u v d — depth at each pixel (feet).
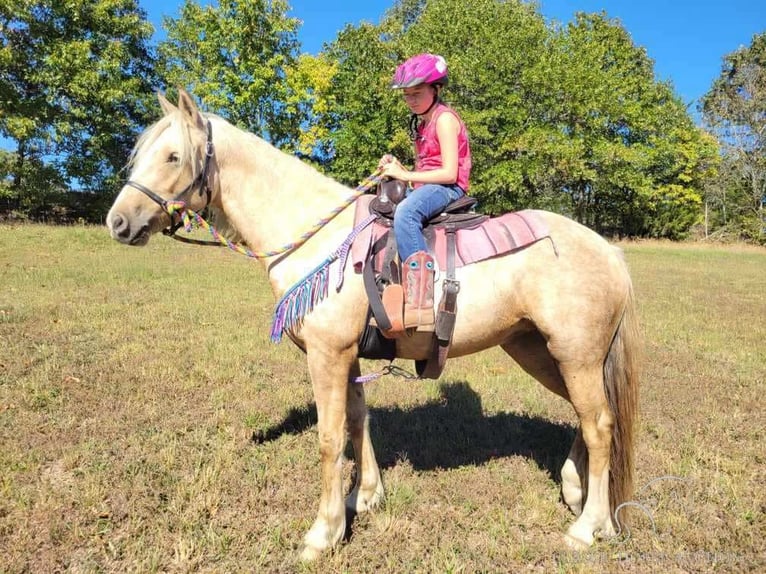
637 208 103.40
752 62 112.78
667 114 94.99
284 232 9.82
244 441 13.02
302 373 18.07
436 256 9.05
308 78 88.22
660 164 100.53
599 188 93.91
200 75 89.56
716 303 33.68
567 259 9.09
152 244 50.98
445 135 9.07
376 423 14.48
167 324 23.21
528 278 9.07
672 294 36.65
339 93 95.35
